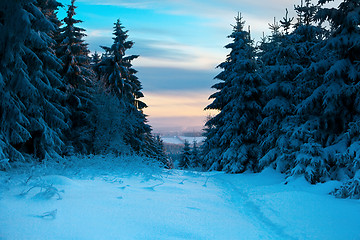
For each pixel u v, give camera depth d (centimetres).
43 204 550
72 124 2714
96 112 2853
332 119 1511
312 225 667
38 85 1534
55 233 412
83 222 479
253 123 2317
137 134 3497
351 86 1382
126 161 1441
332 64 1537
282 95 1980
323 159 1362
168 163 4806
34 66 1494
